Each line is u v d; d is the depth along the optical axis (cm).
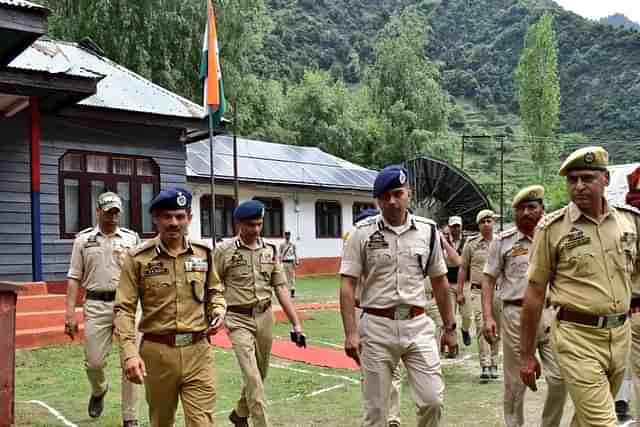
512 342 545
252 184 2317
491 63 11831
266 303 578
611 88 10356
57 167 1374
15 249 1294
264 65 6216
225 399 735
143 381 410
